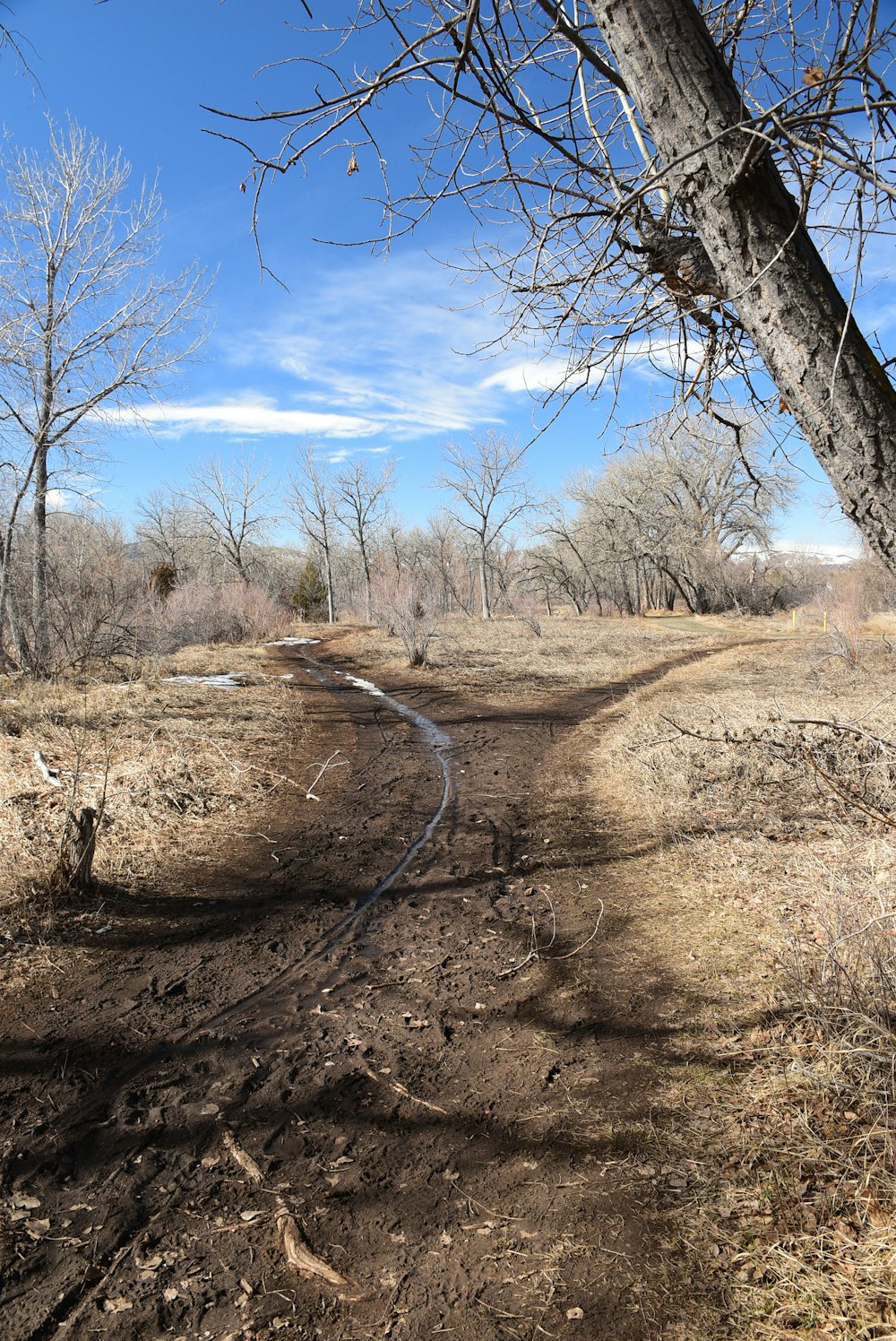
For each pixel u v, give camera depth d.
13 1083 3.39
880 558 1.96
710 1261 2.29
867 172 1.57
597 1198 2.60
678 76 1.91
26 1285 2.33
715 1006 3.73
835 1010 3.16
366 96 2.26
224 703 14.16
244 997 4.18
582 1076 3.32
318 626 47.19
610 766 9.14
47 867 5.69
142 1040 3.75
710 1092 3.07
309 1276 2.35
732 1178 2.60
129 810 7.17
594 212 2.46
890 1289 2.05
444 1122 3.08
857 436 1.86
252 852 6.60
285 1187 2.73
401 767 10.09
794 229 1.78
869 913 3.56
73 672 16.12
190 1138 3.01
